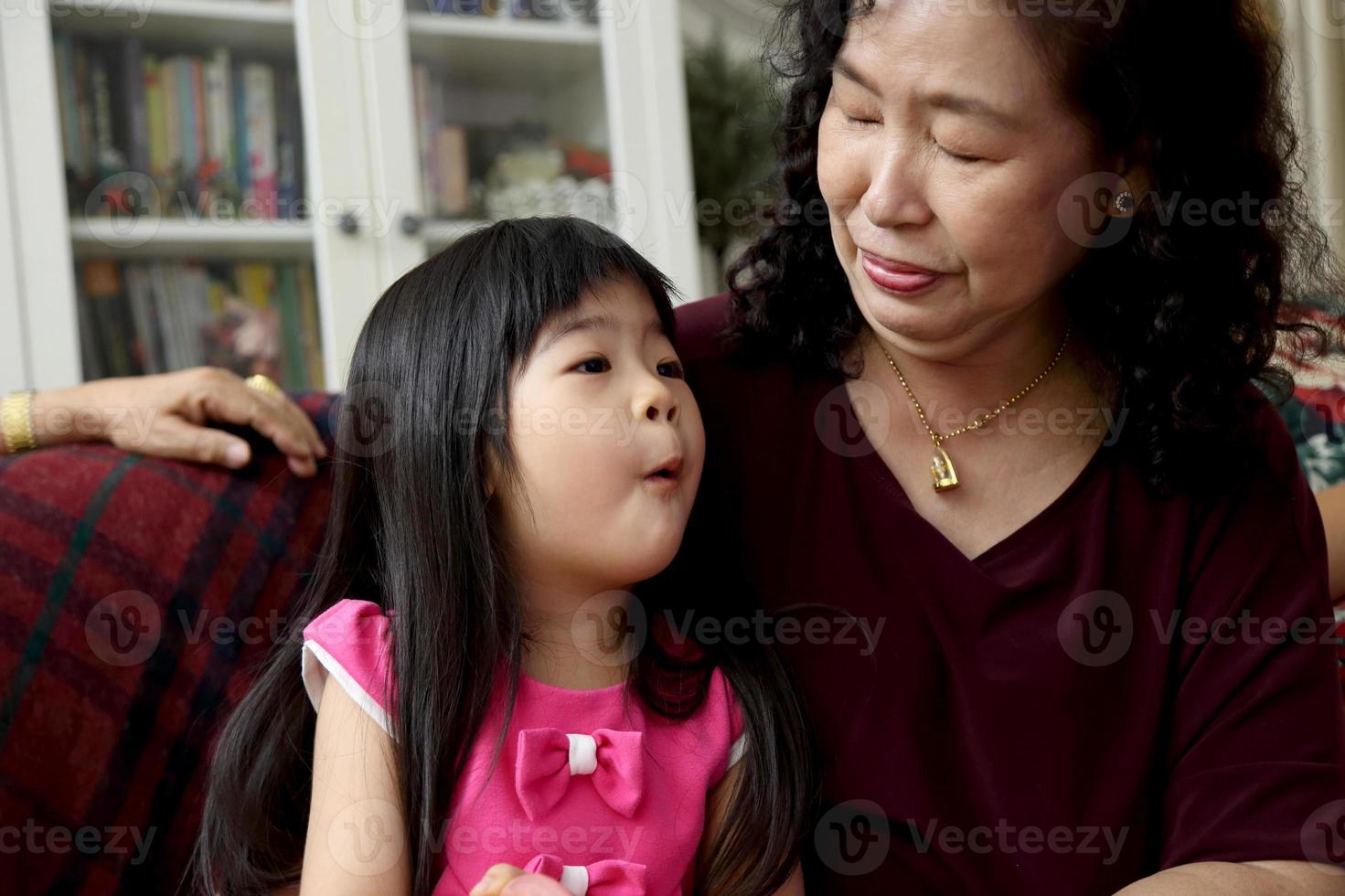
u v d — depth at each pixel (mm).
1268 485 799
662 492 721
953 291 692
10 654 854
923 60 634
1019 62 629
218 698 939
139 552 920
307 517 1006
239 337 1792
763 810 751
